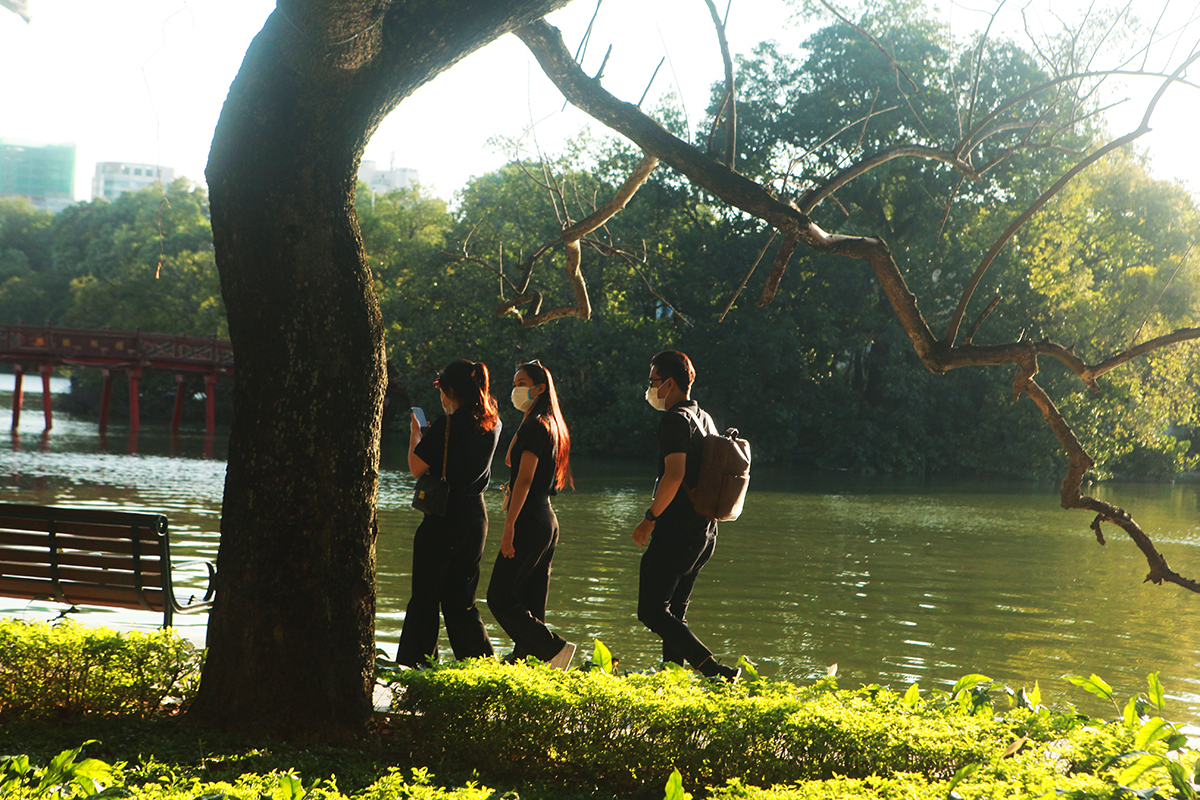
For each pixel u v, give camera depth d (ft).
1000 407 129.29
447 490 18.17
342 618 13.89
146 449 112.88
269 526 13.61
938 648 30.01
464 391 18.70
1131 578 46.16
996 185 122.83
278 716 13.58
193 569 35.73
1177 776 9.55
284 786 9.84
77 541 19.35
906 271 124.98
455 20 12.96
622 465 124.36
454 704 13.69
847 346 138.62
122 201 271.69
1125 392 119.14
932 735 12.42
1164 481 136.26
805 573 44.16
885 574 44.91
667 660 17.69
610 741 12.96
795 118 124.26
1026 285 123.03
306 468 13.58
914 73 110.83
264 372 13.56
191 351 158.20
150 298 224.12
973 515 76.33
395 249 186.80
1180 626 34.94
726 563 46.19
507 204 141.90
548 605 33.73
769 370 133.08
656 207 139.74
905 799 9.98
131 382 155.33
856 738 12.27
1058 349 13.20
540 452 18.62
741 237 139.23
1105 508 13.08
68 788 9.78
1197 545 60.95
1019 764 11.05
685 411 17.92
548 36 14.29
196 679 15.14
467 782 12.04
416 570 18.53
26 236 294.25
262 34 13.24
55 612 24.59
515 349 143.95
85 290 234.99
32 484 71.77
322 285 13.55
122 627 22.98
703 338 136.87
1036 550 55.88
